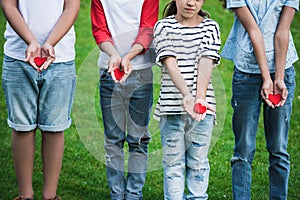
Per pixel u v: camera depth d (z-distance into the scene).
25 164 3.20
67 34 3.06
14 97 3.08
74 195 3.64
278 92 3.03
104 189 3.76
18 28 2.93
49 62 2.87
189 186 3.12
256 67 3.06
